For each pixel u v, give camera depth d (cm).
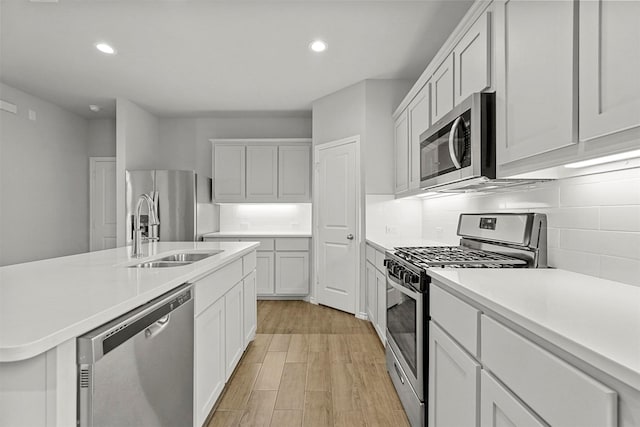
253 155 500
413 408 178
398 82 380
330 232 423
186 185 440
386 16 267
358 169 385
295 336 330
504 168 153
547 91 120
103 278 141
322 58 335
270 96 441
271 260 475
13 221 418
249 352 292
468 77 184
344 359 277
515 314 91
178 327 142
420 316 167
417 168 285
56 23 277
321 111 443
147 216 434
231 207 544
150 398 118
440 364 149
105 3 250
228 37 298
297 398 218
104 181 559
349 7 256
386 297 251
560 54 113
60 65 355
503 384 99
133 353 108
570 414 72
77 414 87
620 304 99
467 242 241
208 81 394
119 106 451
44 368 79
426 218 359
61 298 109
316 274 445
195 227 446
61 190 498
